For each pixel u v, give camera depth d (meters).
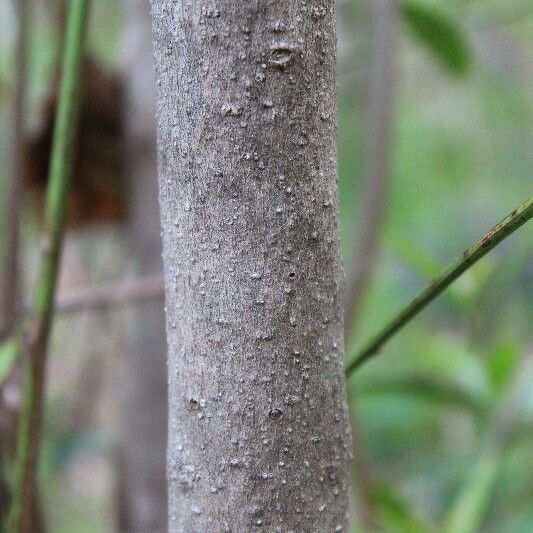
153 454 1.02
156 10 0.44
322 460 0.45
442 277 0.49
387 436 1.64
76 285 1.17
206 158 0.44
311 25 0.44
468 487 0.94
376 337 0.53
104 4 1.37
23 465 0.57
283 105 0.44
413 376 0.96
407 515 0.88
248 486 0.45
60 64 0.89
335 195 0.45
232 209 0.44
